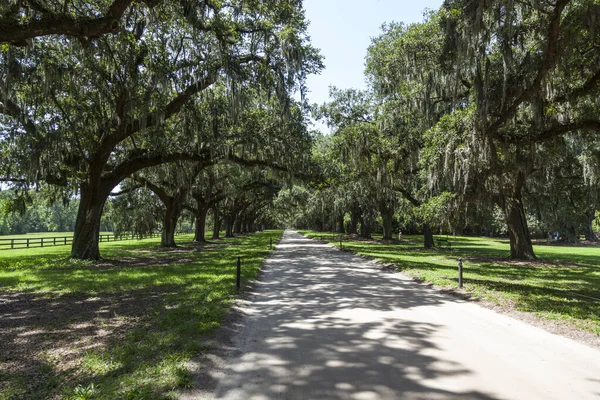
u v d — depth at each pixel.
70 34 7.99
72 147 16.20
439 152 12.86
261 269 15.01
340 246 28.72
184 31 15.15
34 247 33.69
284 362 4.81
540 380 4.23
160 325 6.38
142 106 14.31
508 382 4.18
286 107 15.59
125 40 12.69
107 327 6.37
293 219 117.56
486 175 14.44
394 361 4.82
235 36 14.97
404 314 7.34
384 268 15.26
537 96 10.96
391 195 31.61
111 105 14.97
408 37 16.31
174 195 29.42
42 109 15.20
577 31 9.10
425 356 5.00
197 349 5.12
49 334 6.00
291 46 13.94
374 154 24.38
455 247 32.84
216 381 4.23
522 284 10.96
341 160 25.50
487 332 6.11
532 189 24.06
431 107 17.33
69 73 14.09
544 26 9.72
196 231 37.88
